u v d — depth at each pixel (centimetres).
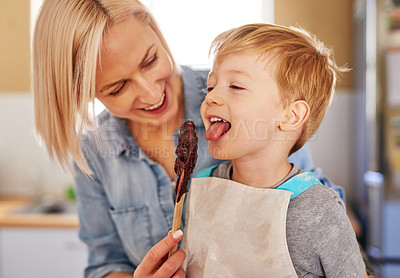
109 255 65
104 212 64
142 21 47
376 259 129
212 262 42
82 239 67
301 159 51
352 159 142
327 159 76
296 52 40
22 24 179
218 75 41
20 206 173
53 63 46
